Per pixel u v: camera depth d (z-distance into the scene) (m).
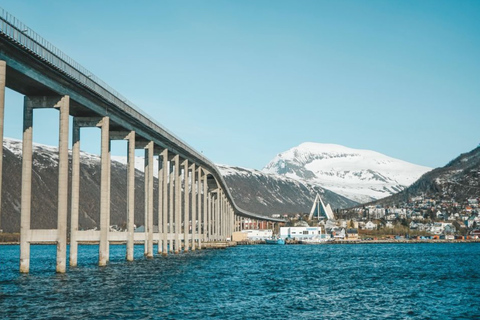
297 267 97.31
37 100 66.38
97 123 79.44
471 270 90.94
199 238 157.12
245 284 64.75
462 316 45.56
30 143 65.62
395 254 156.62
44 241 66.94
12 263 101.69
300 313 45.78
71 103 71.00
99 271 73.69
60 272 67.38
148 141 101.44
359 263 111.38
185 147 123.38
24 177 65.44
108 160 81.75
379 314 46.09
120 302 47.50
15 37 53.84
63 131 66.44
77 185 78.94
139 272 73.06
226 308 46.66
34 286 56.94
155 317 41.44
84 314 41.94
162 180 112.56
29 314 41.72
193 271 78.25
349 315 45.47
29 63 58.78
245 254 145.88
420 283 69.50
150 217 101.69
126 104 83.31
